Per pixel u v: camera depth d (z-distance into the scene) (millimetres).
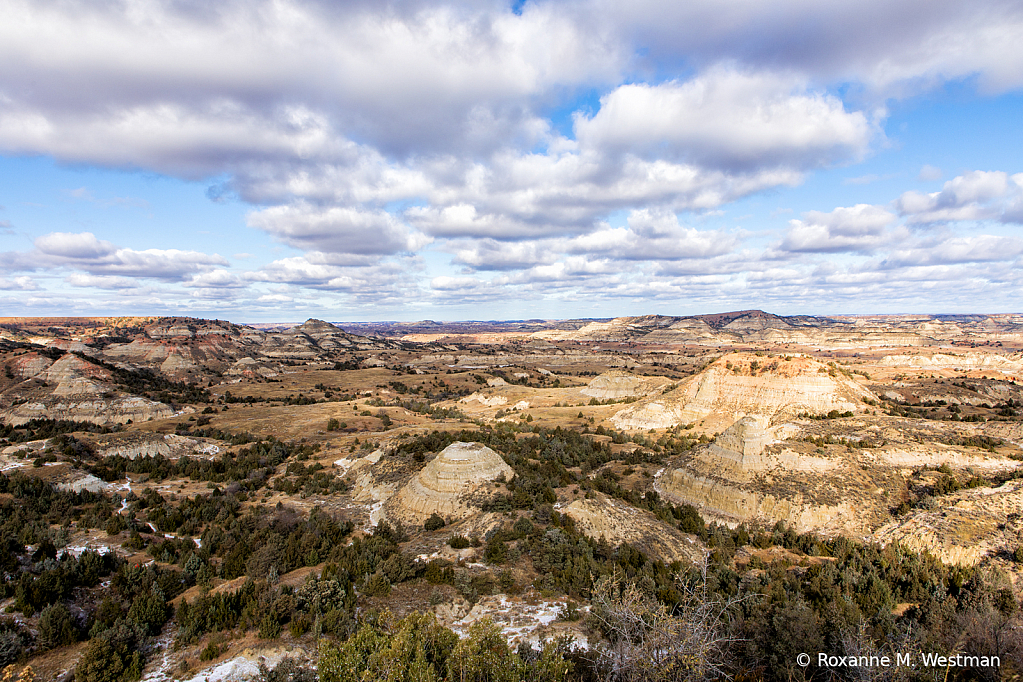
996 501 48031
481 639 22812
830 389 101438
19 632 28062
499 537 44969
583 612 32094
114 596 34688
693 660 20859
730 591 35594
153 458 83375
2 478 58562
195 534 53062
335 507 63438
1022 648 22875
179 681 25031
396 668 21359
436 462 63375
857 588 36875
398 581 36531
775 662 23906
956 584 37469
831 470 58125
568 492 59438
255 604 31438
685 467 64562
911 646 23422
